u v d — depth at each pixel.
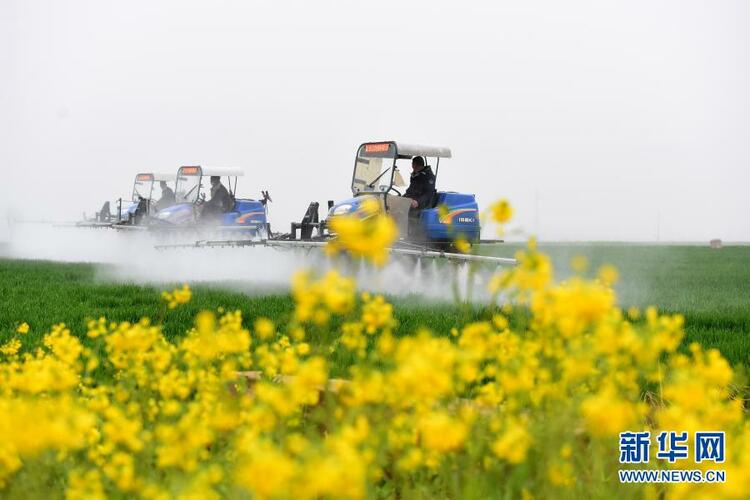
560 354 5.30
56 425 4.42
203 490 4.47
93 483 4.98
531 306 5.29
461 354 4.78
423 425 5.08
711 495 3.79
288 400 4.83
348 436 4.07
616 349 5.07
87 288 25.27
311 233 32.69
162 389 6.36
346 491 3.34
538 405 5.39
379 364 10.12
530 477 5.21
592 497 5.70
